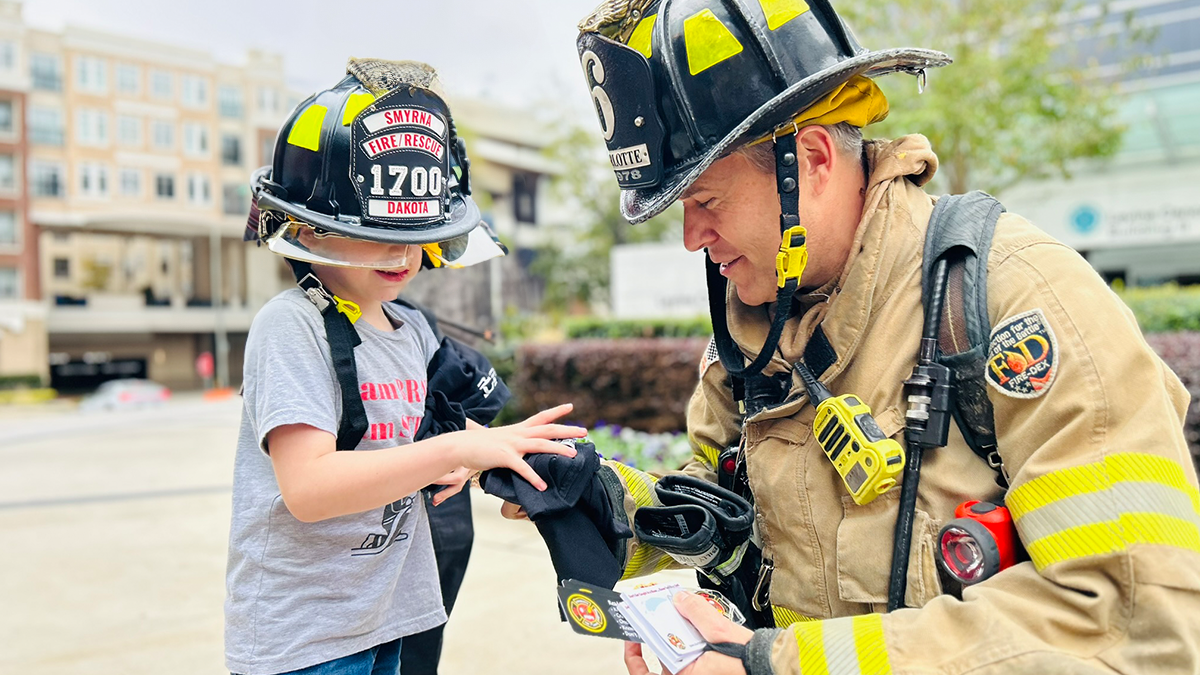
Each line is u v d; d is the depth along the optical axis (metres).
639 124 1.22
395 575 1.54
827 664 1.03
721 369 1.56
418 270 1.54
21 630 3.75
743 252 1.28
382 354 1.51
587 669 3.12
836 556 1.23
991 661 0.97
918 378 1.14
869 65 1.16
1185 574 0.94
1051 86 8.99
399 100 1.38
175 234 39.38
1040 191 16.31
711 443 1.62
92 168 36.50
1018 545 1.09
